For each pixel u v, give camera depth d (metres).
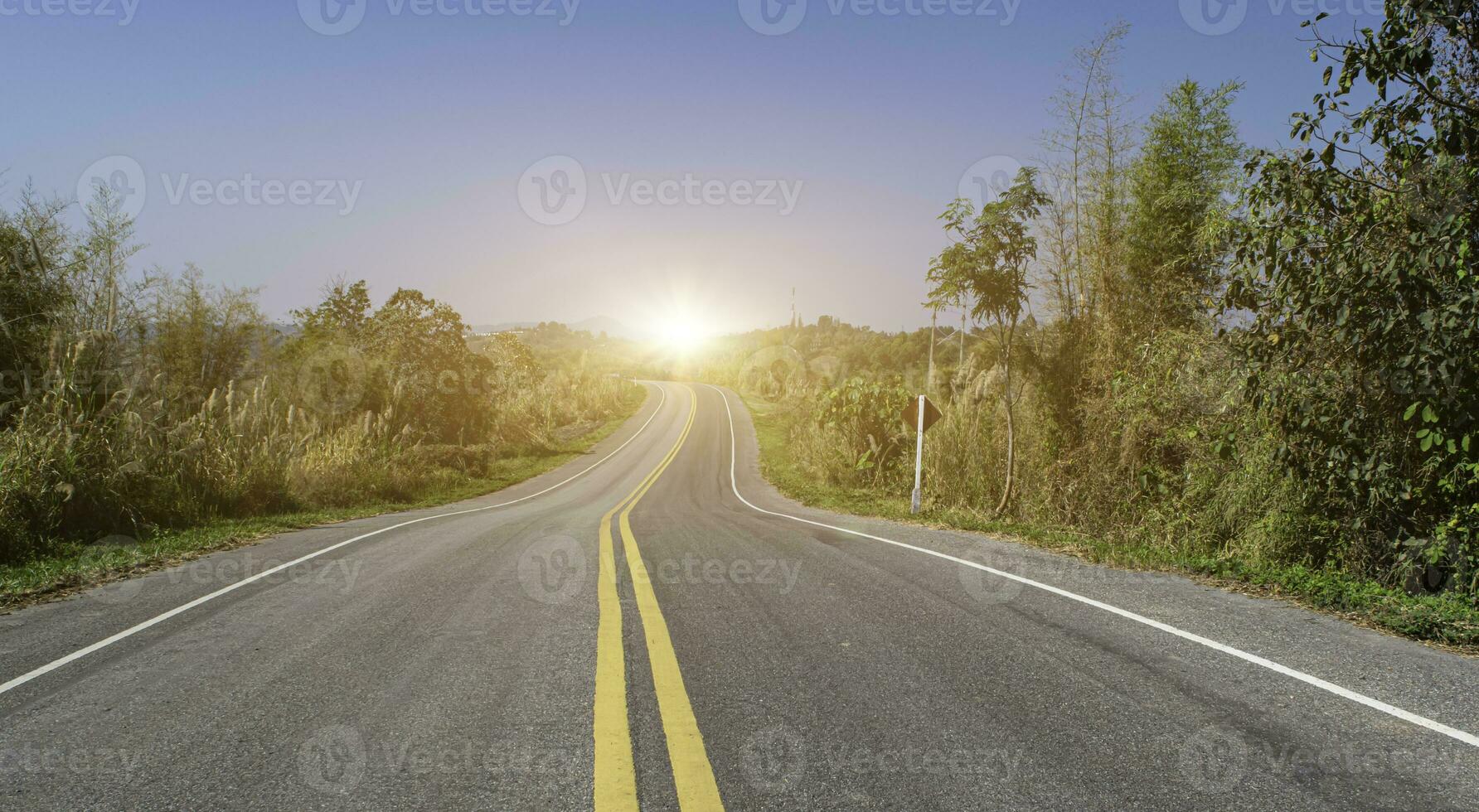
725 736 3.33
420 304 32.06
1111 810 2.68
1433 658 4.37
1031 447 13.89
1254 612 5.41
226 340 23.22
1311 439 7.98
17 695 3.97
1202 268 12.30
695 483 29.14
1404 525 7.69
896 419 23.61
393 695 3.88
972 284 13.16
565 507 19.55
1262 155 8.05
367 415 23.66
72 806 2.79
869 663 4.29
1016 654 4.42
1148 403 11.02
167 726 3.53
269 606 5.95
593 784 2.90
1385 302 7.16
